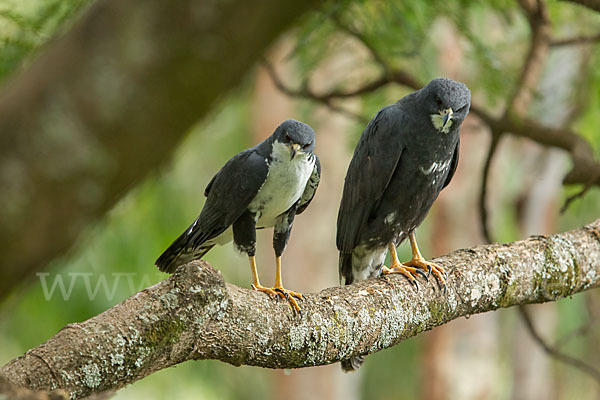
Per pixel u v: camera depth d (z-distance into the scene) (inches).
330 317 278.5
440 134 366.6
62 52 82.8
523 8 462.0
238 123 895.1
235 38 84.3
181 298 229.8
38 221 84.0
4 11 305.0
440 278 314.0
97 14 82.4
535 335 488.1
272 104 780.6
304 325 269.9
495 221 941.8
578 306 944.3
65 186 83.5
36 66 83.7
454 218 919.7
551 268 337.1
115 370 215.2
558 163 905.5
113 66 82.3
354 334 284.0
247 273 845.8
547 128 471.2
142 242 656.4
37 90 81.6
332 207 797.2
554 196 930.7
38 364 204.2
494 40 532.4
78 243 101.2
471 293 319.3
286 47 595.5
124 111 83.2
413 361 1157.1
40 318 620.1
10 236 83.7
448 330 944.3
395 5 392.2
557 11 512.1
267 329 258.5
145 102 83.6
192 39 83.2
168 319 226.4
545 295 338.3
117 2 82.4
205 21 83.0
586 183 433.1
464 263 323.9
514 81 432.5
